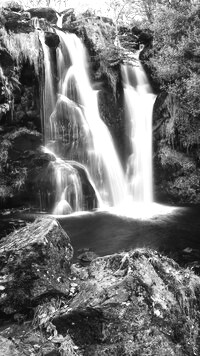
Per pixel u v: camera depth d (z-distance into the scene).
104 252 6.01
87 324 2.88
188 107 9.09
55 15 12.45
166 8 9.28
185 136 9.80
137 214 8.46
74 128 9.93
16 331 3.24
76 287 3.60
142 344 2.70
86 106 10.66
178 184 9.70
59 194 8.59
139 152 10.47
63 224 7.62
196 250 6.07
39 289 3.47
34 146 9.29
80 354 2.77
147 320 2.80
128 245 6.34
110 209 9.00
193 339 2.89
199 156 9.84
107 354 2.69
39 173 8.81
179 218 8.05
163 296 2.99
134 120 10.78
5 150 8.83
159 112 10.18
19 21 9.32
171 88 9.06
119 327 2.77
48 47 10.08
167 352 2.69
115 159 10.48
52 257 3.66
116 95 10.81
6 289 3.47
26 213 8.52
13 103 8.92
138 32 12.41
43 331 3.16
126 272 3.13
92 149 10.09
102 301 2.89
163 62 9.30
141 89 11.41
